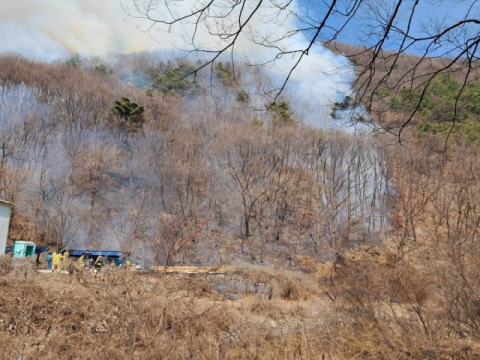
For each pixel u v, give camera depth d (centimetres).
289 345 1292
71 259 2670
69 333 1269
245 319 1485
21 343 1210
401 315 1404
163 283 1445
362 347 1242
